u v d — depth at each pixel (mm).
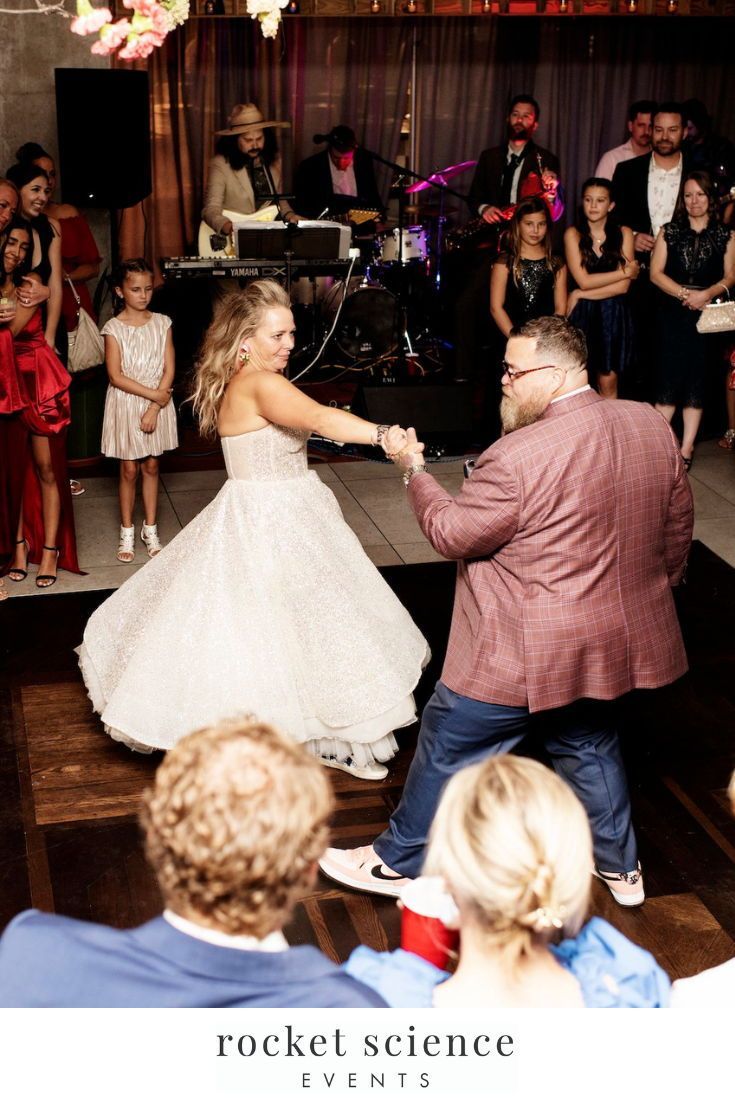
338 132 7809
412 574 5047
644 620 2768
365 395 6430
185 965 1360
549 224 6090
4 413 4586
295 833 1367
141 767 3650
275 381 3365
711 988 1544
